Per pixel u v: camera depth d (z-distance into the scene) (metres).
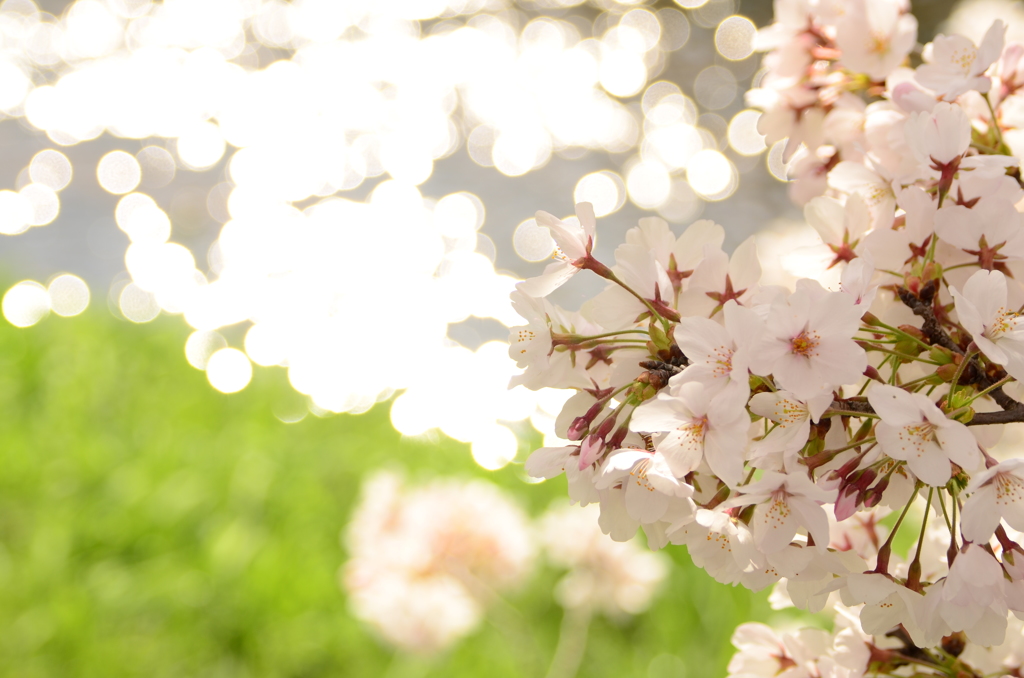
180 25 16.00
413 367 7.16
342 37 15.71
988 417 1.08
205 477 4.93
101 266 8.82
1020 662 1.43
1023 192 1.24
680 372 1.07
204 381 6.55
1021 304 1.18
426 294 8.34
